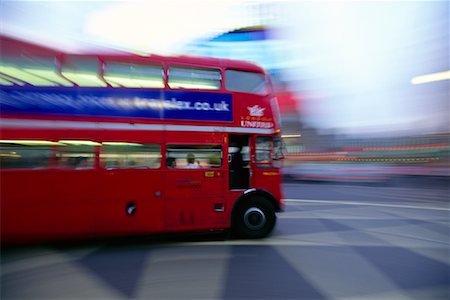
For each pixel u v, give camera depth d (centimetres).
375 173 1678
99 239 552
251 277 368
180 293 324
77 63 474
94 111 476
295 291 329
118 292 327
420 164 1761
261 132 568
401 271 390
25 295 322
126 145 492
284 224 684
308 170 1895
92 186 473
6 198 440
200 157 530
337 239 552
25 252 471
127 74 497
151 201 499
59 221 459
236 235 584
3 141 438
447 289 336
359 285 346
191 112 524
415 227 652
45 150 457
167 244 519
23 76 450
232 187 575
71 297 317
